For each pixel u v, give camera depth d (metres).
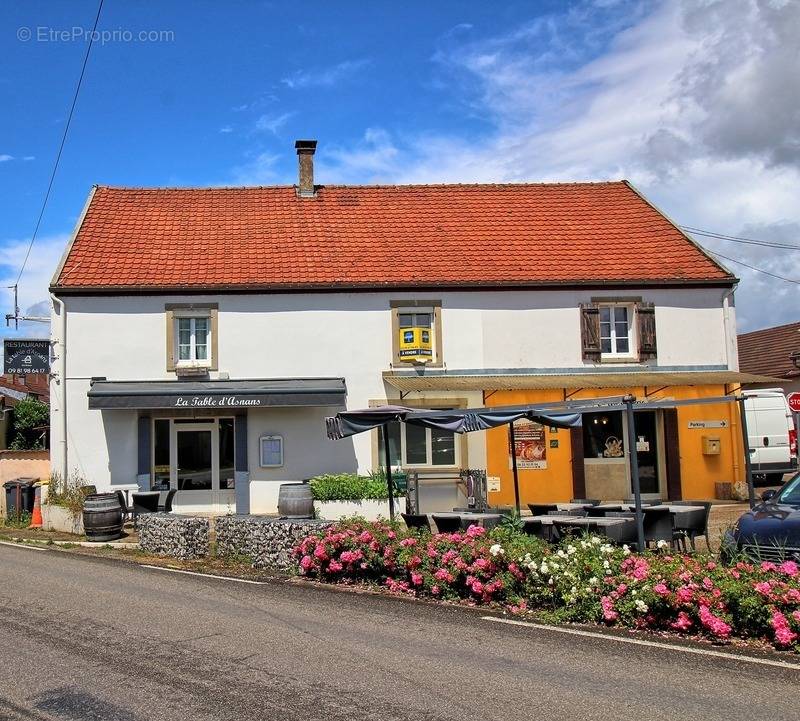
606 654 7.24
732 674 6.64
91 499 15.22
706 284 19.81
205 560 12.87
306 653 7.23
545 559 9.16
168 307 18.80
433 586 9.67
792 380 29.38
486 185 23.80
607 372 19.59
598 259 20.38
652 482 19.55
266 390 17.95
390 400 18.97
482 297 19.44
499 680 6.46
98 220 21.22
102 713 5.71
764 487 22.19
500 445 18.91
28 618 8.61
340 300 19.16
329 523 11.80
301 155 23.17
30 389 37.09
